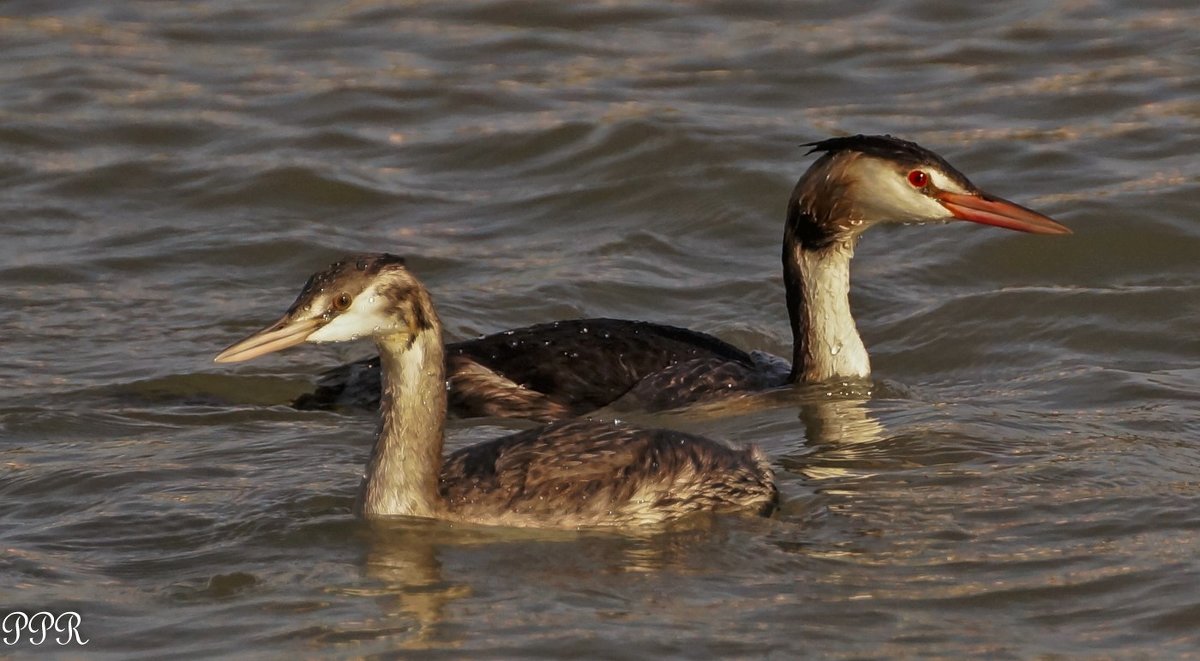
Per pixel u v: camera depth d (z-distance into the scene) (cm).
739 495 1176
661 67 2416
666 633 988
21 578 1080
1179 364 1519
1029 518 1141
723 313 1706
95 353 1559
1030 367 1529
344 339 1138
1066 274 1783
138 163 2095
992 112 2228
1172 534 1109
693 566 1085
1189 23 2484
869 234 1900
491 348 1498
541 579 1069
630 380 1477
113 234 1903
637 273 1800
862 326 1658
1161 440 1288
